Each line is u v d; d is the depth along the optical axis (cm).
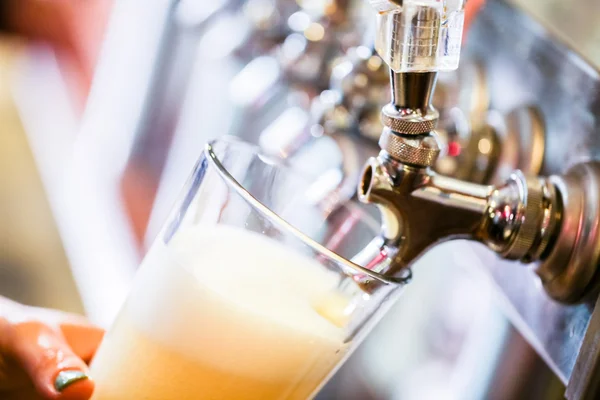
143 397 47
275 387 46
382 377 69
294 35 72
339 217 54
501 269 56
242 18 99
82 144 156
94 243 129
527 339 54
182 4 118
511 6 54
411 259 46
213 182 47
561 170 50
